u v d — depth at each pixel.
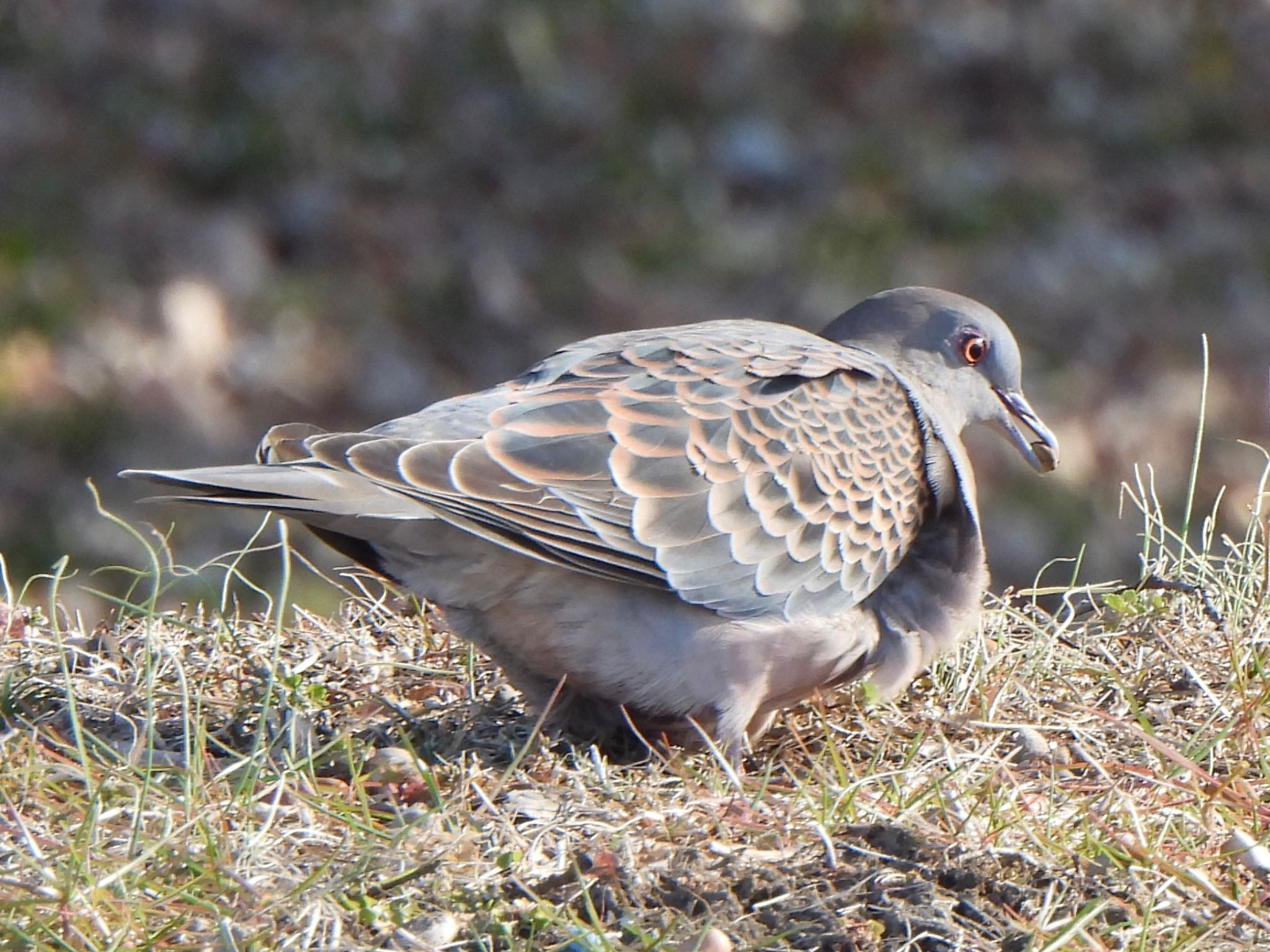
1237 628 9.84
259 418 18.72
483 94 23.52
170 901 6.76
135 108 22.62
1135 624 10.15
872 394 9.26
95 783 7.52
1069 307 21.25
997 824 7.58
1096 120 24.58
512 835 7.48
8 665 9.32
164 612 11.10
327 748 7.97
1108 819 7.79
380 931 6.71
